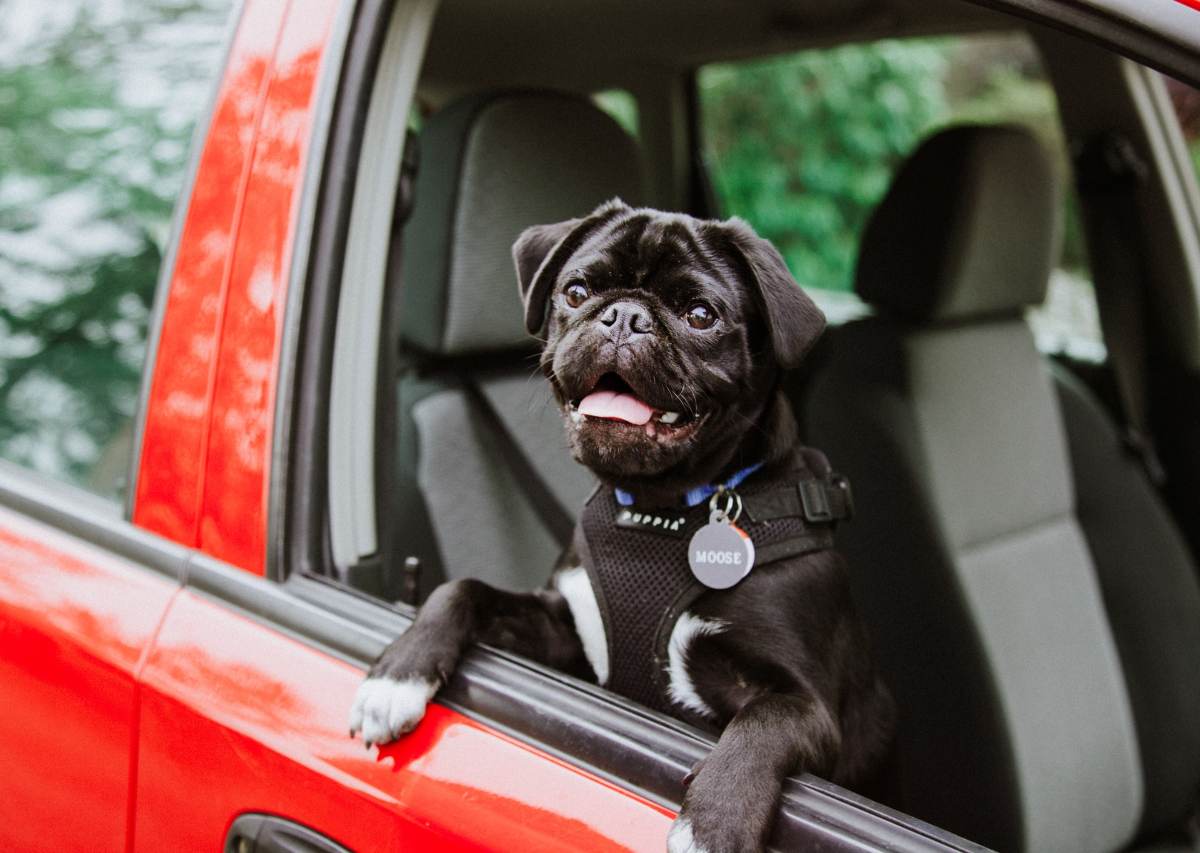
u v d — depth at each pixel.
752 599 1.51
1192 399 2.72
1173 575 2.66
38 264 5.27
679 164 3.43
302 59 1.51
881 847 1.03
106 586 1.51
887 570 2.35
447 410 2.24
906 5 2.84
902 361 2.40
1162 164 2.70
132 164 5.15
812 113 6.99
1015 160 2.46
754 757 1.16
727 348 1.62
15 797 1.53
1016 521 2.50
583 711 1.21
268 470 1.42
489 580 2.19
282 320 1.44
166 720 1.35
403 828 1.15
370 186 1.52
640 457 1.52
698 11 2.86
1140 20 1.07
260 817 1.25
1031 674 2.37
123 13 4.74
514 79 2.97
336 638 1.34
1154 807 2.56
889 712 1.87
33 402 5.38
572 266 1.73
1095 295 2.89
